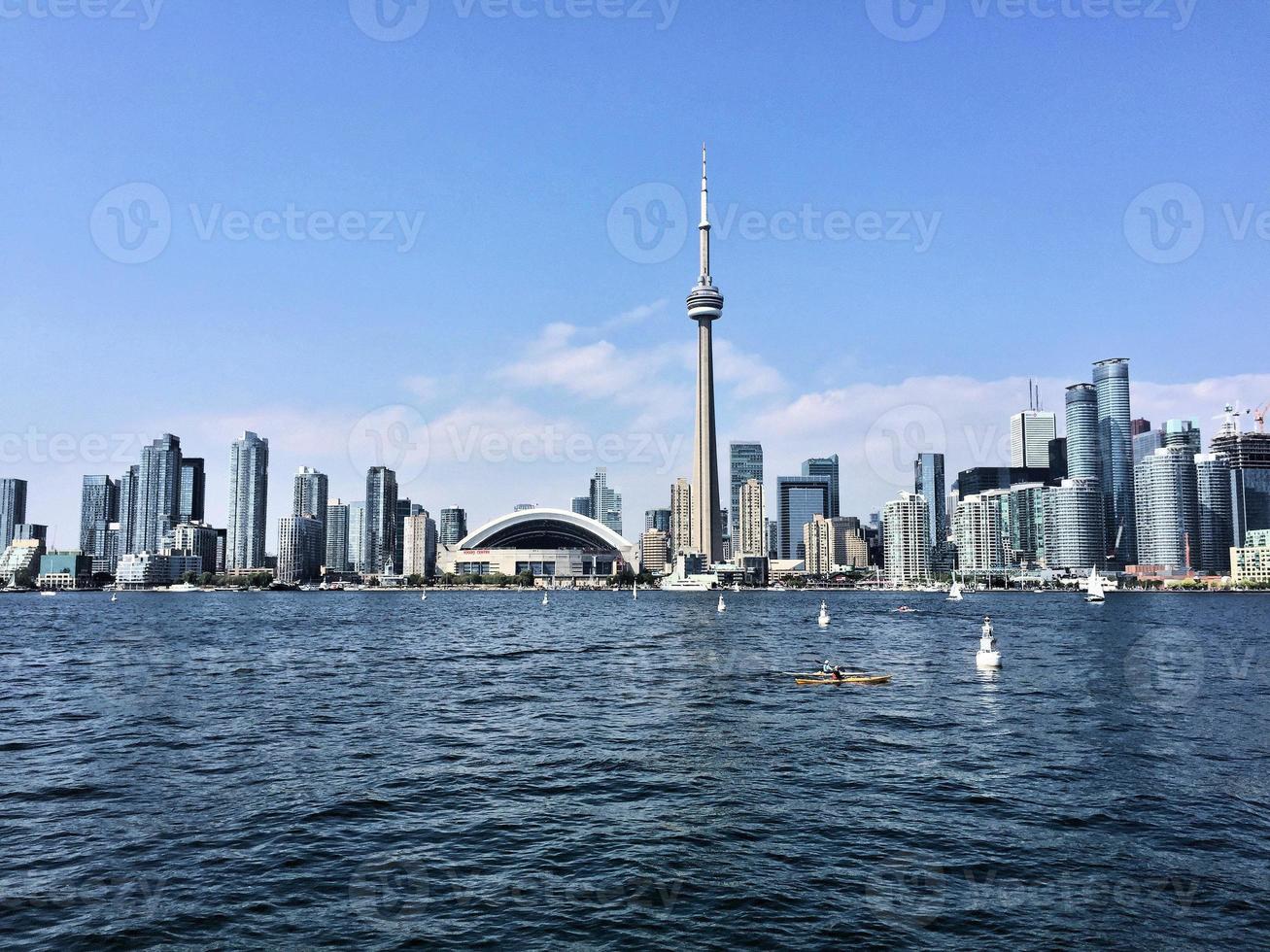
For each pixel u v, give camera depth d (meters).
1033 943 25.19
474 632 166.88
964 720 61.41
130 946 24.91
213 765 47.03
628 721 61.34
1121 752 50.53
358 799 40.06
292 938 25.44
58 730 57.94
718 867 31.33
